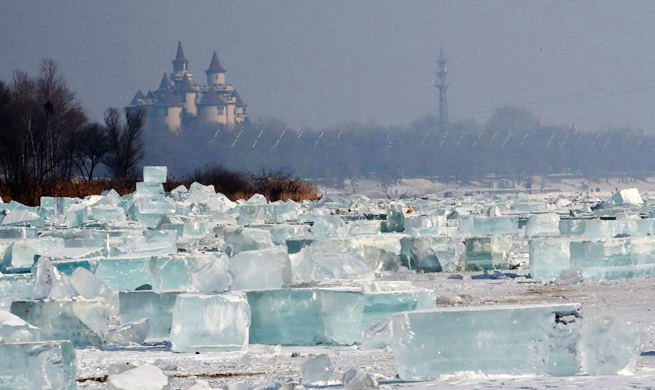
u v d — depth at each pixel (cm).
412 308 5969
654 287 8619
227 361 5416
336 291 5984
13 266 10269
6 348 4106
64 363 4147
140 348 5925
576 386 3984
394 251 10694
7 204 19312
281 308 5997
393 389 4141
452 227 14688
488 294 8494
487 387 4059
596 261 9406
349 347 5844
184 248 12444
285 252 6362
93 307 6012
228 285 5931
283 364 5309
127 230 12912
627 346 4350
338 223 13525
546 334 4359
